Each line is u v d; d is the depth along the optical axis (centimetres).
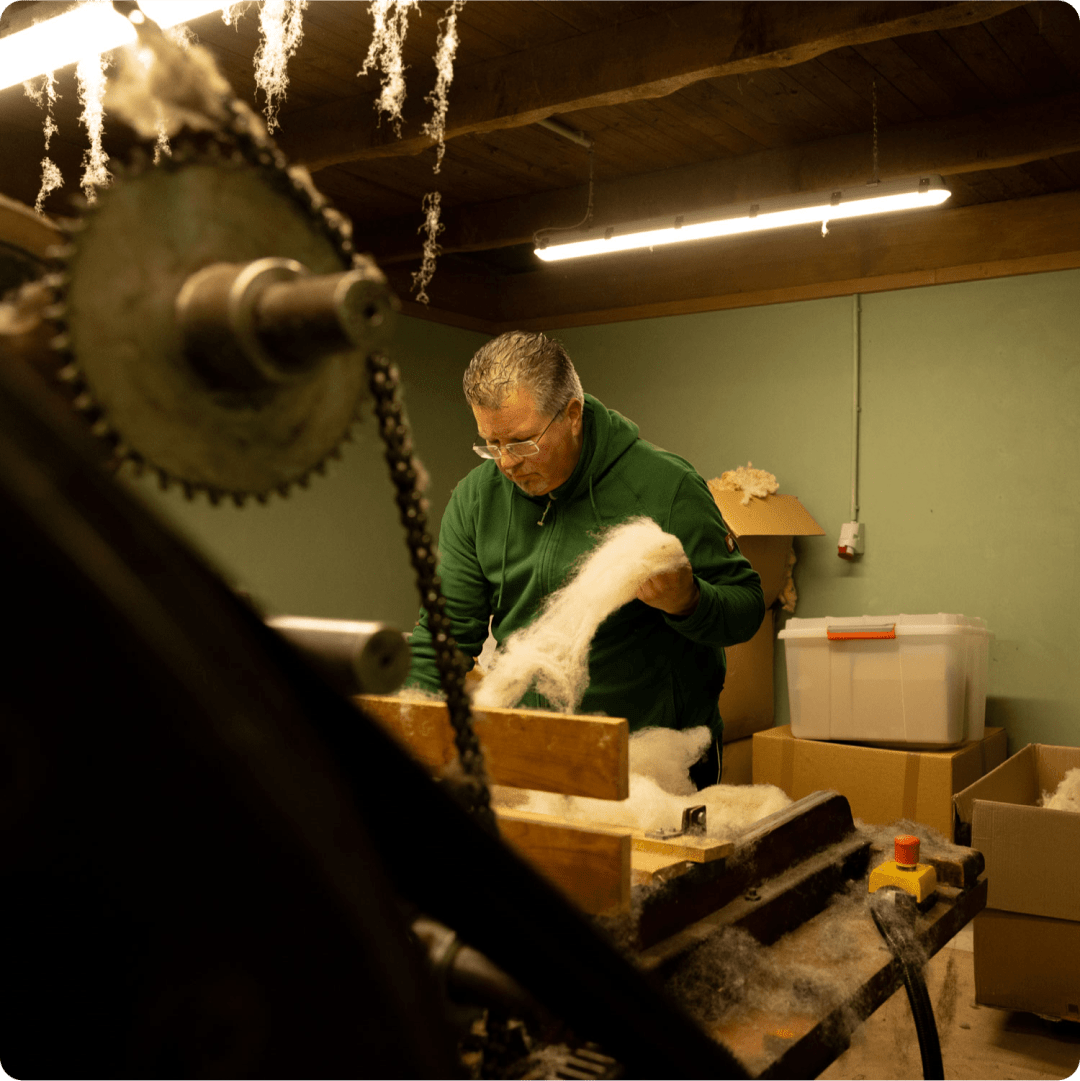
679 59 277
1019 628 413
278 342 37
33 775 23
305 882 24
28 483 21
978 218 423
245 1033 25
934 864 141
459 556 197
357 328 35
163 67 37
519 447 169
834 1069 229
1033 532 411
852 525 441
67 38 237
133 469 38
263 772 23
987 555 420
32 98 330
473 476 199
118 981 25
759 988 97
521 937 41
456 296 534
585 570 154
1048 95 332
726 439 487
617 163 402
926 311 435
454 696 52
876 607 444
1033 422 411
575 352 534
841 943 113
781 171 384
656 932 95
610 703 176
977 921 259
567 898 43
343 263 44
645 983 45
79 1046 27
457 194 443
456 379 534
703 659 186
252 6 278
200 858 24
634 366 514
